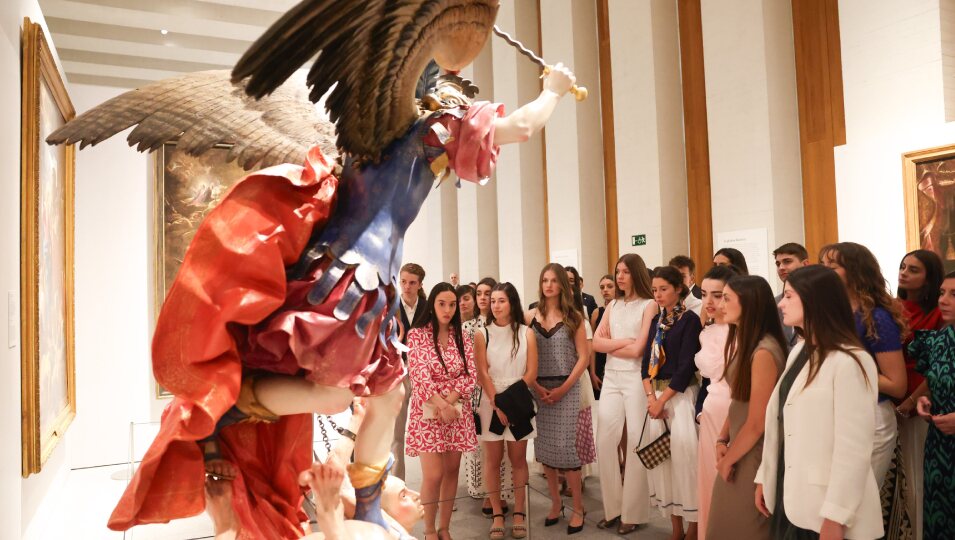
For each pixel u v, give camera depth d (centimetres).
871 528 215
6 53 302
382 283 126
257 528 127
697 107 657
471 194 935
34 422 335
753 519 270
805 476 227
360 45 113
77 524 450
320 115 162
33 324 336
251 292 114
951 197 429
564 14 780
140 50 1030
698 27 660
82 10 905
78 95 631
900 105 478
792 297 238
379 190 129
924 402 284
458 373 384
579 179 763
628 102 692
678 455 374
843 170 498
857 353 223
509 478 449
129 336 636
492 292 432
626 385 412
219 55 1061
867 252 293
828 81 545
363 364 125
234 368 115
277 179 122
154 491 120
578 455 434
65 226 513
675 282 389
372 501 142
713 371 339
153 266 643
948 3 462
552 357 433
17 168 325
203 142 148
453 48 131
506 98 855
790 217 559
